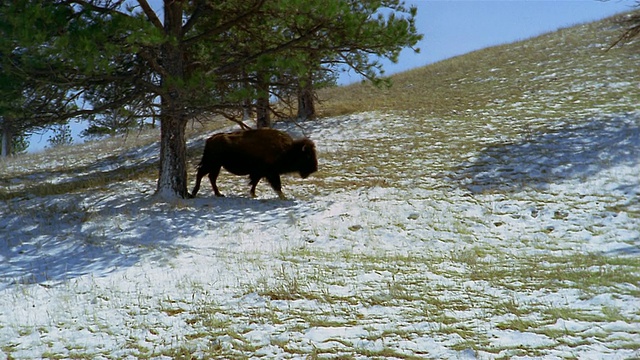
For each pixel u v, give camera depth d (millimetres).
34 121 11422
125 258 8844
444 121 20562
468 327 5531
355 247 9430
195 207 11984
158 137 24391
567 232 9898
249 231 10398
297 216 11320
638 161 13539
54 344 5758
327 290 6918
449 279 7332
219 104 11891
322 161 16750
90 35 9422
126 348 5570
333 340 5414
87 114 11688
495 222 10680
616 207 10961
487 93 24250
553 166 13969
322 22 11375
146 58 11172
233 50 13594
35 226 10922
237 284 7336
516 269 7754
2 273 8312
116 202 12805
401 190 13078
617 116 17656
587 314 5676
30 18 9211
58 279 7945
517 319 5648
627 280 6734
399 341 5293
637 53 25406
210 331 5836
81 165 19938
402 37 11398
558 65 26453
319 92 32406
